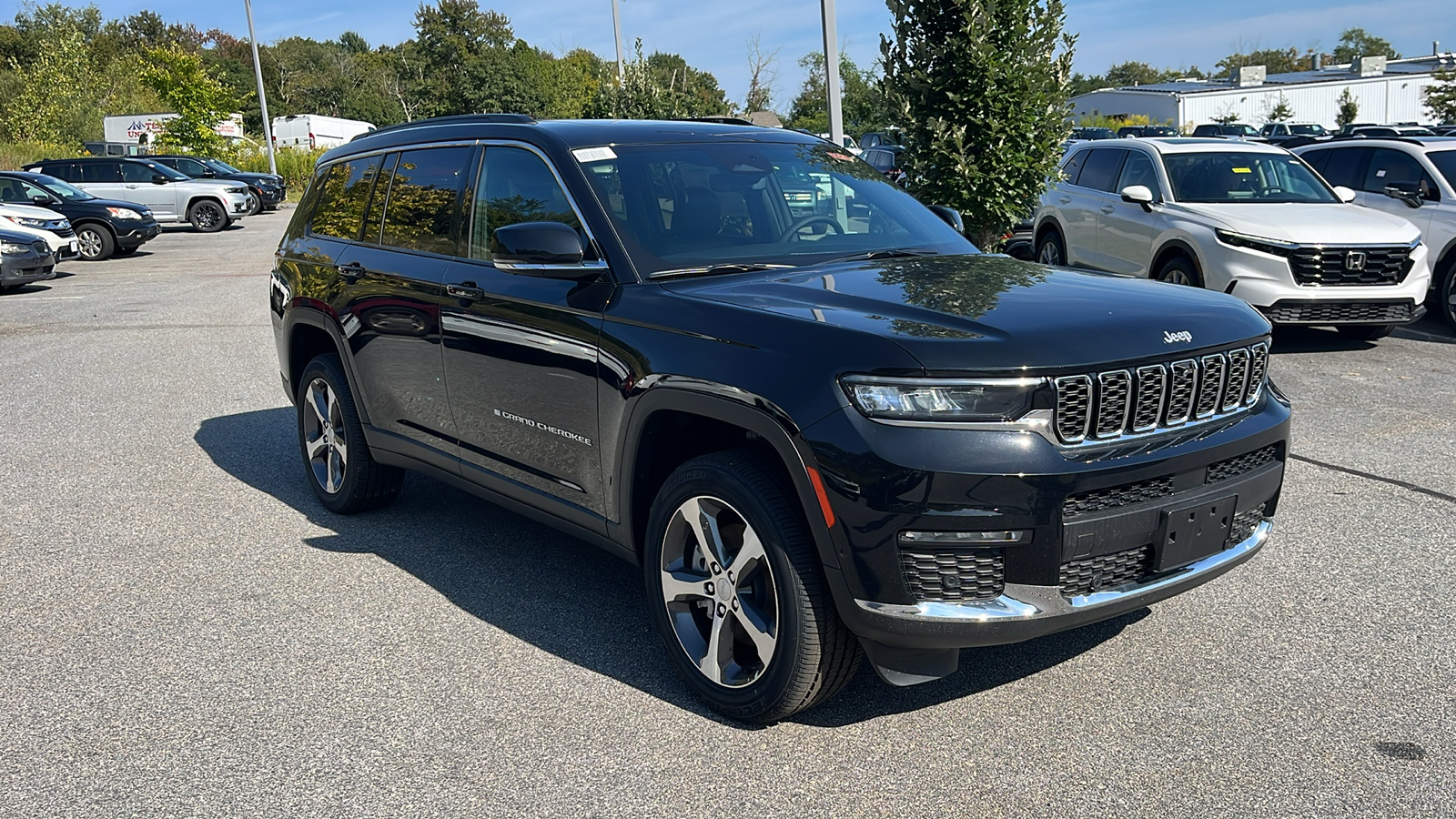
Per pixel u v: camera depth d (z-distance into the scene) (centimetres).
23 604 432
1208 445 306
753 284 348
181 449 677
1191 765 300
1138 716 328
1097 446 290
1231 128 3969
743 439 340
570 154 396
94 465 641
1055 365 282
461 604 424
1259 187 1002
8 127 5078
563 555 479
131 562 477
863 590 287
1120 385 293
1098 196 1104
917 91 985
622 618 410
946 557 282
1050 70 964
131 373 934
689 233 380
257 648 388
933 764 304
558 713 338
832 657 306
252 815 286
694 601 346
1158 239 984
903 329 292
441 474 456
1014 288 339
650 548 348
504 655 379
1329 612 400
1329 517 504
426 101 8988
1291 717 325
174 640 396
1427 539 473
